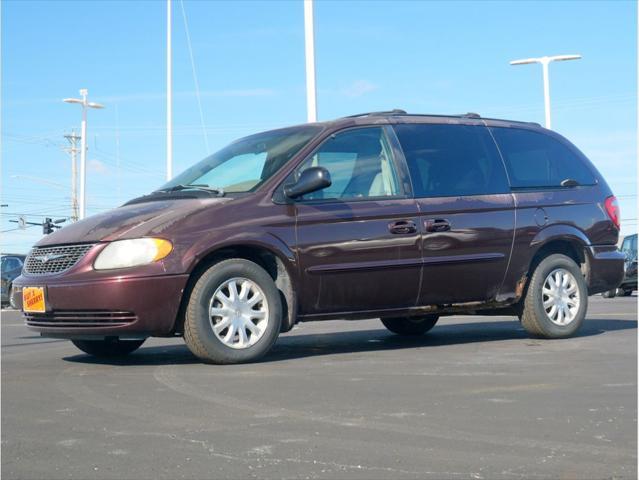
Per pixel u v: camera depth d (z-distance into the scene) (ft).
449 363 20.80
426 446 12.42
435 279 23.85
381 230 23.04
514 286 25.34
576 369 19.52
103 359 23.29
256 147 24.23
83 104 128.16
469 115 26.32
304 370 19.89
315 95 46.24
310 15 46.14
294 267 21.93
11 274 81.10
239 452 12.18
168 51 95.61
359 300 22.94
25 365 22.06
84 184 130.11
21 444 12.85
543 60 103.24
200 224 21.01
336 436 13.06
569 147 27.78
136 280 20.21
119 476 11.15
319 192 22.68
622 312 39.96
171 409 15.31
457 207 24.32
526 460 11.66
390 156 24.07
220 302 21.04
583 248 26.78
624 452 12.05
